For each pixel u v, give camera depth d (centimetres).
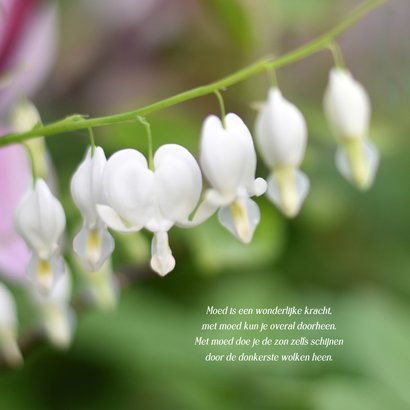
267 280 59
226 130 46
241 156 46
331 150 61
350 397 56
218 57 61
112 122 46
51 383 58
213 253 55
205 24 62
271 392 56
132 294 58
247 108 59
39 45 56
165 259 45
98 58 64
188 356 57
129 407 58
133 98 63
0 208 54
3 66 56
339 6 63
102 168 45
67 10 64
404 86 63
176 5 63
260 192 46
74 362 58
